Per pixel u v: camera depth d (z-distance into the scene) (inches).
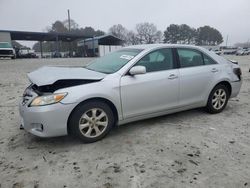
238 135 154.7
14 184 106.1
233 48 3110.2
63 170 116.5
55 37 1673.2
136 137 151.9
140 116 158.6
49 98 130.0
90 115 142.4
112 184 105.4
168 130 162.6
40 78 137.8
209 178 109.1
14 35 1524.4
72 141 147.7
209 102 190.2
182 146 139.5
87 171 115.3
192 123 175.3
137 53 162.2
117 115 149.9
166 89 163.3
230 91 201.2
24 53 1592.0
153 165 119.7
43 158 127.9
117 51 186.7
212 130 162.4
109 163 122.1
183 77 170.6
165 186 103.7
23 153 133.6
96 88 139.0
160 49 167.5
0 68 642.2
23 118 139.2
